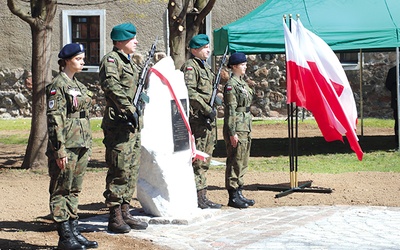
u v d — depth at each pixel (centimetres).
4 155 1664
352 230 863
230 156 1015
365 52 2238
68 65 764
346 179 1257
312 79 1083
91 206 1038
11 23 2520
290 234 841
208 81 970
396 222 909
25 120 2455
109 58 825
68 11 2473
